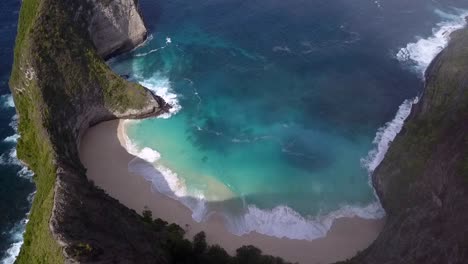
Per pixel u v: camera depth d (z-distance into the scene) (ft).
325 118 289.94
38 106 243.60
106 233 173.27
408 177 224.94
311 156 266.16
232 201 238.68
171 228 216.13
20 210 233.14
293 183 249.75
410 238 184.55
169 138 273.13
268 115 291.58
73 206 176.96
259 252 207.21
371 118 289.33
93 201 191.93
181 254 197.26
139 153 262.67
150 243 190.19
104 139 270.26
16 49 281.95
